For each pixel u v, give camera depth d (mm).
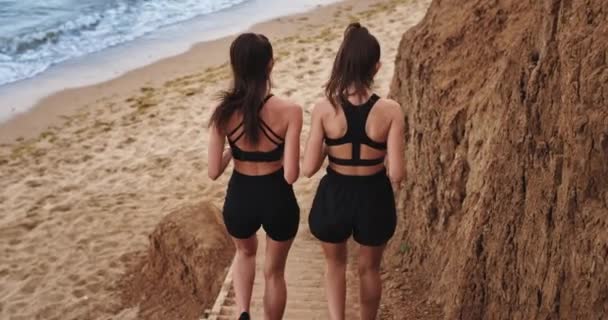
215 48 17922
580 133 3975
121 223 10828
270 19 19359
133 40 18734
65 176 12273
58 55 17875
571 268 4008
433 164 6355
